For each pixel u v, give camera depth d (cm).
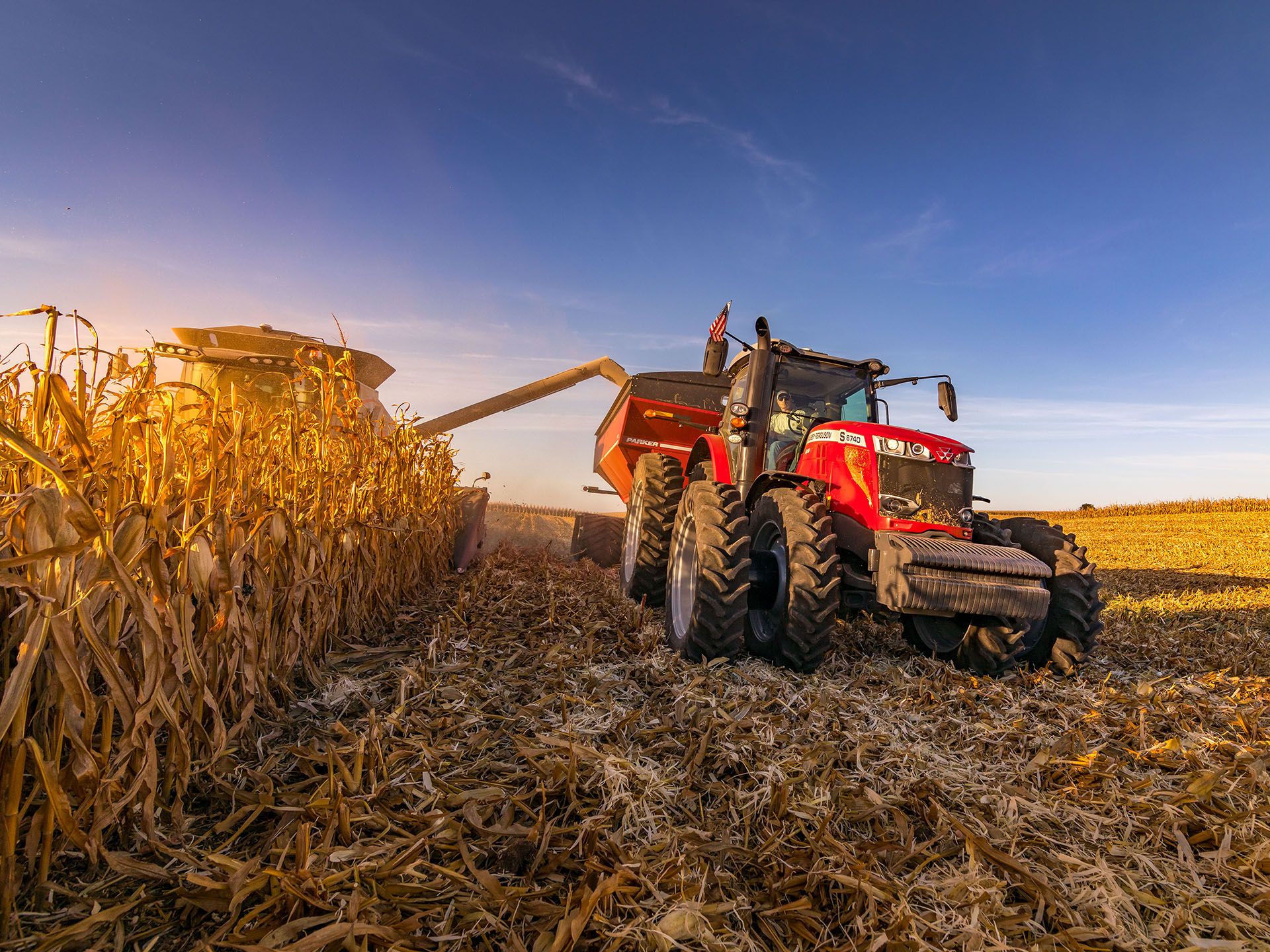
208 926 146
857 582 364
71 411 154
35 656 141
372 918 148
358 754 209
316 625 315
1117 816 219
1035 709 320
